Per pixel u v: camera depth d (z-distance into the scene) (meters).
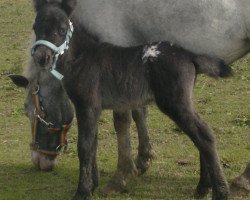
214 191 5.20
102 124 8.49
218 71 5.25
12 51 13.29
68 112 6.11
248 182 5.75
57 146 6.32
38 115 6.09
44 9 5.20
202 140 5.15
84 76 5.33
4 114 9.09
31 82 6.02
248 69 11.31
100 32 5.70
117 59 5.36
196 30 5.46
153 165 6.77
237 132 7.93
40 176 6.55
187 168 6.68
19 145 7.69
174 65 5.17
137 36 5.71
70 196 5.92
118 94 5.39
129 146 5.99
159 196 5.84
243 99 9.47
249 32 5.42
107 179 6.42
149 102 5.41
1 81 10.99
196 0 5.38
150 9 5.54
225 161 6.84
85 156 5.35
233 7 5.35
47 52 5.04
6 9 18.34
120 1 5.60
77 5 5.70
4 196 5.95
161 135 7.92
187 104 5.18
